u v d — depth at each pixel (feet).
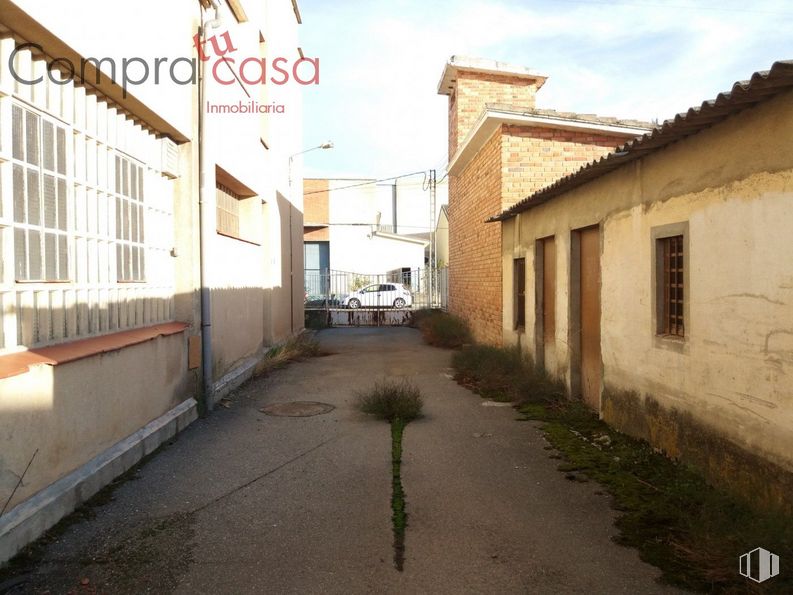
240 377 32.22
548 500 15.85
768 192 13.61
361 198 139.54
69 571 12.12
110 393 17.57
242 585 11.66
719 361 15.61
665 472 17.47
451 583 11.72
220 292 29.22
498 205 38.99
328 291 82.02
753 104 13.97
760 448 14.01
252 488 16.81
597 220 23.71
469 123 54.39
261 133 42.75
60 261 15.76
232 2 31.19
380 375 36.40
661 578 11.80
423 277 100.99
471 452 20.22
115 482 17.16
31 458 13.50
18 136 13.98
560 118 36.96
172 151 24.11
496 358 34.30
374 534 13.88
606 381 23.18
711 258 15.88
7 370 12.54
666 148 18.24
